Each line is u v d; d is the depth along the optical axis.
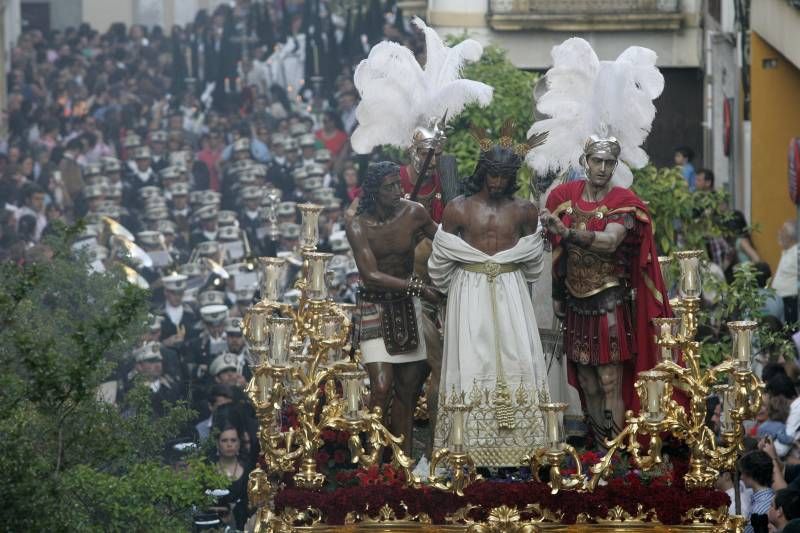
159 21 110.56
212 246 66.62
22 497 27.34
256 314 30.61
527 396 30.45
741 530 29.69
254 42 97.19
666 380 29.55
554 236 31.94
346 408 29.67
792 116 64.06
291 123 86.62
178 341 52.53
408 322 31.53
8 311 29.67
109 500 30.44
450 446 29.00
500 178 30.62
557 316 32.44
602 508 29.06
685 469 29.91
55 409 28.42
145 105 93.31
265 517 30.34
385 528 29.14
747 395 29.61
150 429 36.03
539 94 34.22
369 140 33.31
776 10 60.47
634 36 85.25
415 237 31.55
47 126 87.75
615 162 31.44
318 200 75.25
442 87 33.12
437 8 87.00
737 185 69.38
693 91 84.62
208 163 83.56
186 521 33.38
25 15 110.00
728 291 42.88
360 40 96.25
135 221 75.12
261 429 30.39
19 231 74.06
